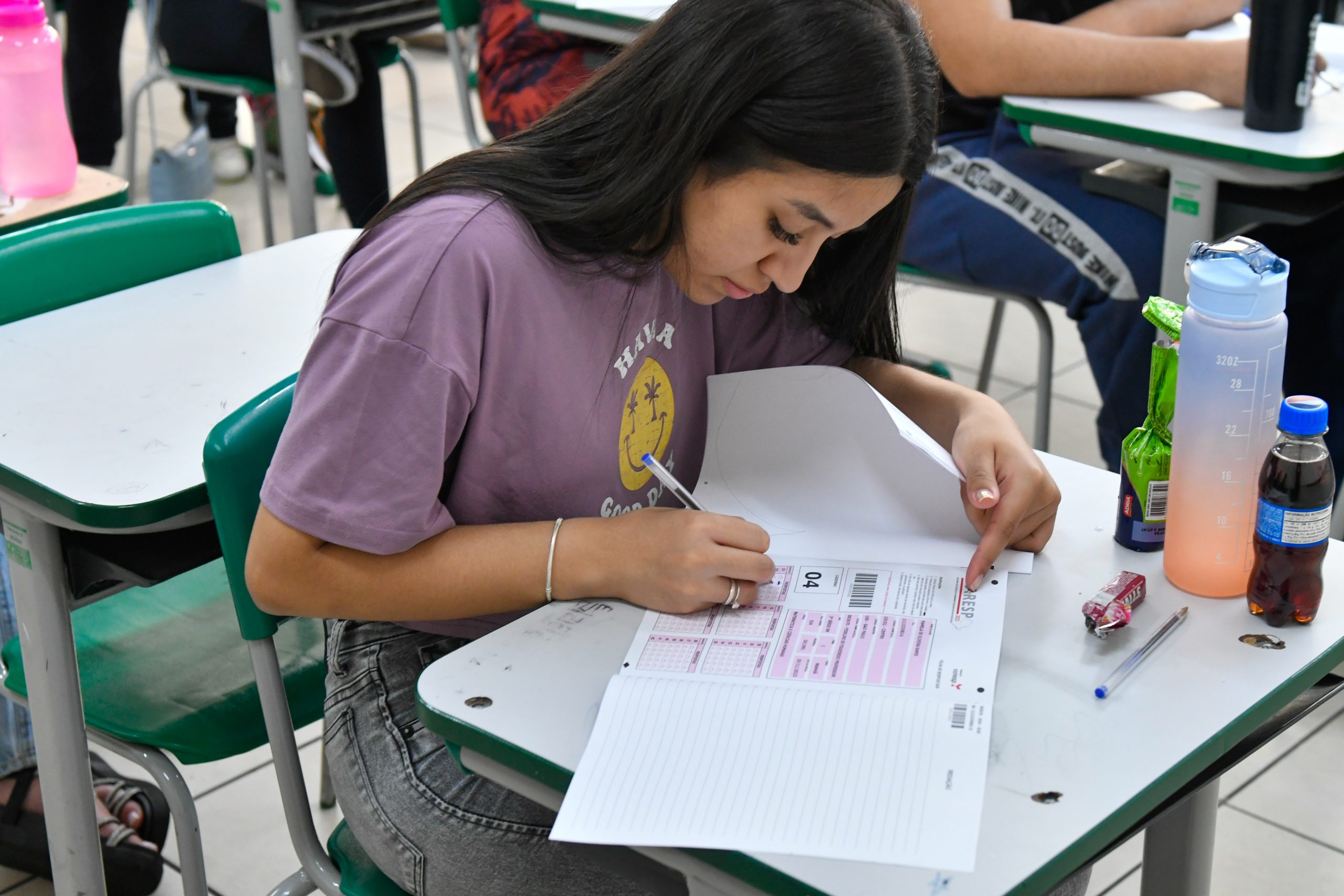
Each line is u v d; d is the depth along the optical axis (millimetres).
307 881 1190
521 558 979
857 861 714
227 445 1056
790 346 1279
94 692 1334
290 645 1410
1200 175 1845
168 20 3090
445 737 855
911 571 993
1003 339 3246
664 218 975
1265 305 874
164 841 1766
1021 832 733
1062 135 1956
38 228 1514
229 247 1653
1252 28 1786
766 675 870
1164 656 887
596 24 2232
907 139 923
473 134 2756
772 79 897
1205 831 1114
